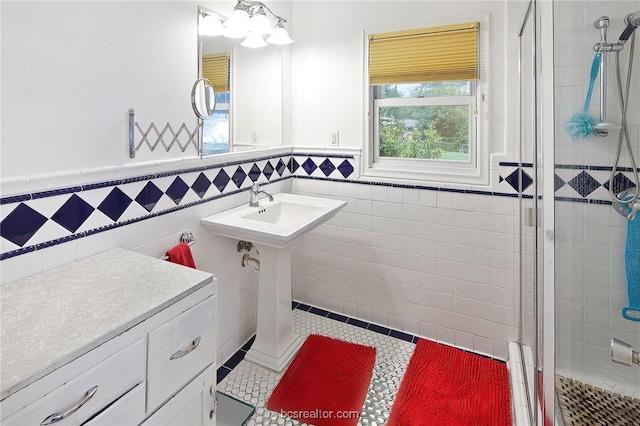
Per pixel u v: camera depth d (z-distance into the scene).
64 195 1.27
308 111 2.56
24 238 1.17
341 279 2.60
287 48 2.51
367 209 2.44
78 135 1.31
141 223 1.56
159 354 0.99
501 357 2.16
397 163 2.39
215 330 1.20
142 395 0.95
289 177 2.65
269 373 2.01
